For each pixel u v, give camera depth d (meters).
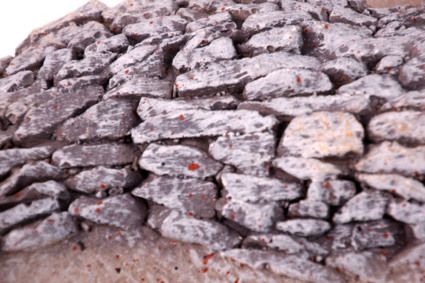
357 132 0.17
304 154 0.17
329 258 0.16
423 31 0.18
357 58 0.18
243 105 0.18
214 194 0.17
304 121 0.17
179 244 0.17
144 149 0.18
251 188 0.17
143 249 0.17
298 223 0.17
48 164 0.18
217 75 0.18
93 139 0.18
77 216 0.18
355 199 0.17
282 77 0.18
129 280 0.17
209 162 0.18
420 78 0.17
